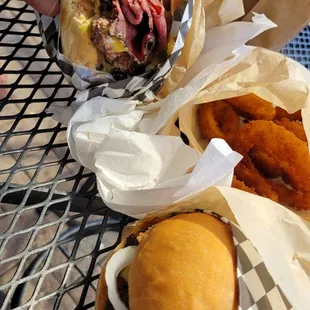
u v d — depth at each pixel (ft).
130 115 1.30
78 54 1.23
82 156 1.24
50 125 2.13
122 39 1.19
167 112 1.26
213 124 1.43
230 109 1.49
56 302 1.02
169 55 1.28
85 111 1.26
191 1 1.26
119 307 1.01
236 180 1.33
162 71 1.29
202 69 1.41
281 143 1.38
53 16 1.22
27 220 1.98
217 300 0.94
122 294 1.04
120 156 1.20
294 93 1.29
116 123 1.28
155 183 1.21
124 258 1.05
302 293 1.01
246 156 1.40
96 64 1.25
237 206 1.06
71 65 1.25
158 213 1.12
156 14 1.21
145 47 1.23
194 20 1.33
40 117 1.29
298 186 1.37
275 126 1.39
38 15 1.26
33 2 1.19
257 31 1.39
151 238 1.02
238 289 0.97
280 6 1.51
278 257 1.02
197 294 0.94
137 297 0.97
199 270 0.96
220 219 1.08
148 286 0.96
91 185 1.41
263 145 1.39
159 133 1.29
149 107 1.32
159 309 0.93
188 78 1.43
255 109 1.47
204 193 1.09
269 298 0.99
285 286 0.99
